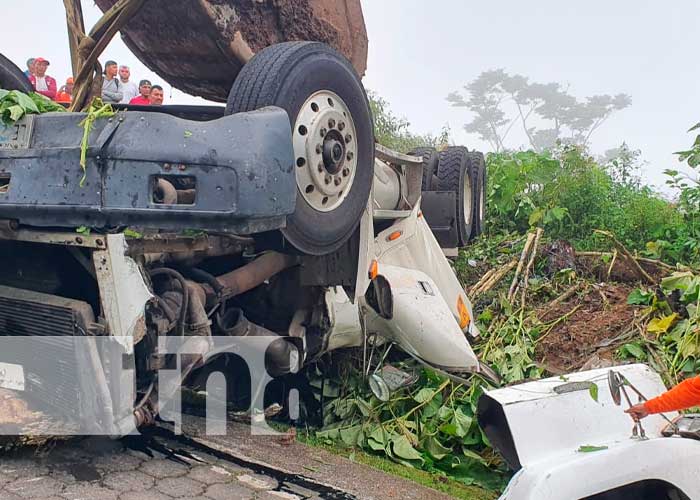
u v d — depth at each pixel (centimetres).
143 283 323
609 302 639
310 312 458
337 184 400
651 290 623
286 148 345
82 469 340
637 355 540
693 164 654
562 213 830
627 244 793
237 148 328
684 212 802
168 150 319
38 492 309
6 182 343
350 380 505
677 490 278
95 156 316
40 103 367
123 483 329
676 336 538
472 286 724
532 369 550
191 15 407
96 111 328
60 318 331
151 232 330
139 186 317
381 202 532
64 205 320
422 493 381
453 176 750
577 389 308
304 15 451
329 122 388
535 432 283
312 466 391
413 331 489
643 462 271
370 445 442
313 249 393
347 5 492
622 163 1096
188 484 339
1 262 375
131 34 437
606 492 279
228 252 390
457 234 749
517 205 902
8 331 362
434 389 484
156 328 334
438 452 441
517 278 691
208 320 364
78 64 396
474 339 607
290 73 365
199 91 499
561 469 258
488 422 303
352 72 408
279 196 340
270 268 420
